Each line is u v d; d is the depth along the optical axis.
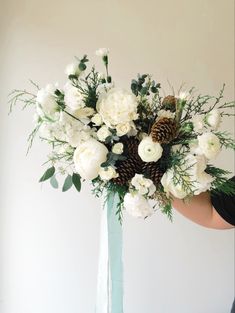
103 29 1.42
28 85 1.40
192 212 1.23
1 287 1.44
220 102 1.49
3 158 1.41
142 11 1.44
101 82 0.95
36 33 1.40
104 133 0.88
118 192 0.94
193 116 0.96
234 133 1.50
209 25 1.48
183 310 1.52
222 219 1.21
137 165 0.90
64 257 1.45
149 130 0.92
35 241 1.44
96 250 1.46
